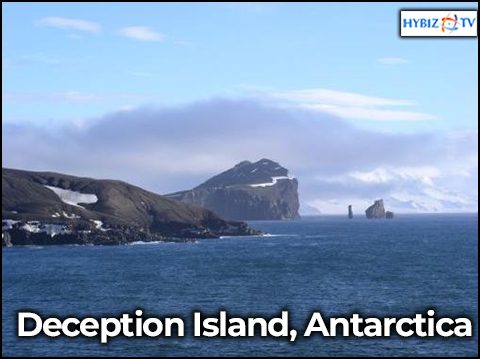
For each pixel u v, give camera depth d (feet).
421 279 593.83
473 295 491.31
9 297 495.41
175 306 447.83
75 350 326.03
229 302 462.60
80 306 451.94
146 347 329.52
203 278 610.65
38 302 470.80
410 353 320.09
